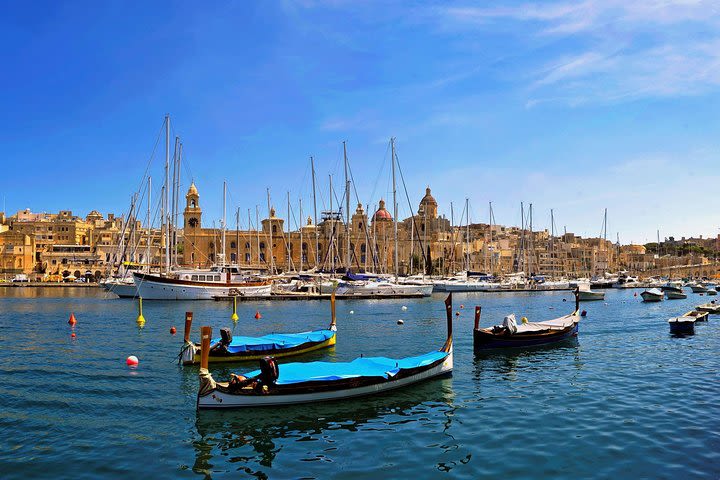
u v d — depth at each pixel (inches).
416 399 909.2
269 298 3070.9
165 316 2194.9
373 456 667.4
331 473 618.8
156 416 815.1
